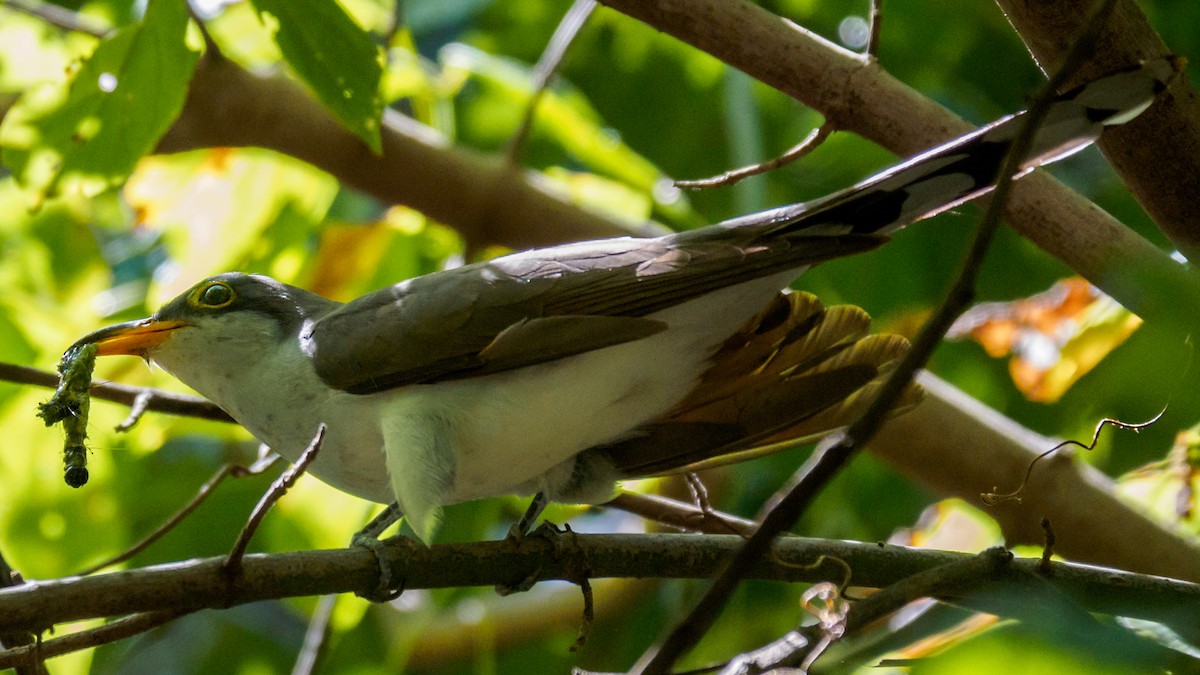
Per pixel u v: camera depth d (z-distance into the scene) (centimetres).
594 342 682
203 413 805
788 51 682
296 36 746
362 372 722
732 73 1200
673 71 1415
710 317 701
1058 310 906
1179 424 442
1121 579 629
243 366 760
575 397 711
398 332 721
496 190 1088
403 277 1170
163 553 1179
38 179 838
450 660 1325
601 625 1335
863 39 1328
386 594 636
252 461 1205
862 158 1310
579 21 1080
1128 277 434
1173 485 859
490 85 1272
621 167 1248
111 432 1059
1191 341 419
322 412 732
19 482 1069
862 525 1230
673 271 689
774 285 693
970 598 591
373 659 1213
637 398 728
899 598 581
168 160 1178
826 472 502
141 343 775
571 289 714
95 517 1077
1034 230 669
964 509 983
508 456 724
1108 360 783
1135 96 611
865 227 671
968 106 1339
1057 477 865
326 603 887
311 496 1018
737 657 583
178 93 809
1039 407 1182
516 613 1333
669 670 498
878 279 1251
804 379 770
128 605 546
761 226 696
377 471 737
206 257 1184
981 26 1294
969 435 910
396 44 1135
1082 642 403
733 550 682
